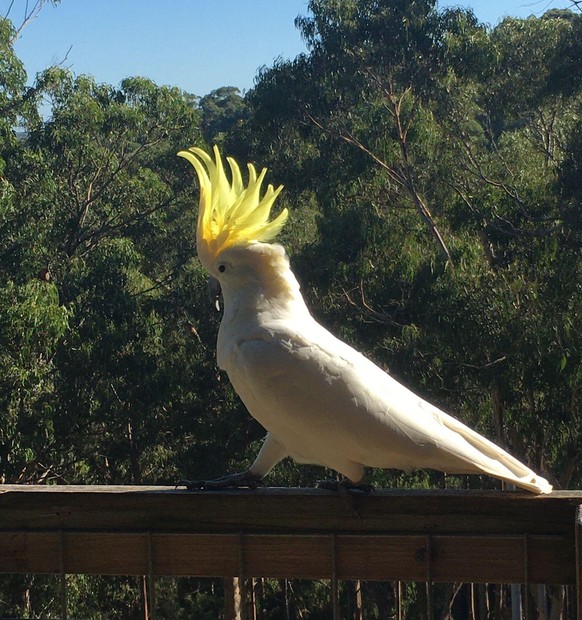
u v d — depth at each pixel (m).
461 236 14.90
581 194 14.46
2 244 17.36
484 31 17.84
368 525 2.94
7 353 14.53
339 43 18.64
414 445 3.07
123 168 22.81
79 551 3.08
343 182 17.97
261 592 17.69
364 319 16.23
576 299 12.90
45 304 14.46
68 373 17.00
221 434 17.83
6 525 3.11
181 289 19.14
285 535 2.98
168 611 18.00
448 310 13.18
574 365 12.58
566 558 2.82
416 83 18.56
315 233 18.64
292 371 3.17
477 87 18.84
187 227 23.39
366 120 17.48
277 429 3.29
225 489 3.27
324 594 18.16
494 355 13.01
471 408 13.90
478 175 17.34
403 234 16.47
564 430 13.26
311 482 16.38
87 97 21.34
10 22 20.84
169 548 3.04
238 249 3.45
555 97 18.36
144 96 22.39
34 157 18.89
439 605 16.81
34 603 14.48
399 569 2.93
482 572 2.87
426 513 2.91
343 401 3.12
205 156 3.66
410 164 17.52
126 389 17.50
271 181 19.64
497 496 2.87
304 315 3.45
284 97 19.09
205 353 18.42
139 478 18.22
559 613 12.82
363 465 3.24
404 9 18.31
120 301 17.73
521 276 13.34
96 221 22.52
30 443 15.29
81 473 17.41
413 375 13.78
